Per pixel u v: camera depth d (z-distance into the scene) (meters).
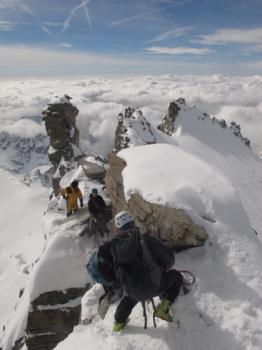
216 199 8.77
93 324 7.50
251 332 6.11
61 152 48.62
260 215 39.34
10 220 128.88
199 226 8.18
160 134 94.44
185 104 132.88
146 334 6.59
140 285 5.96
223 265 7.50
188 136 119.19
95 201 15.48
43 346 14.52
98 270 6.09
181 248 8.23
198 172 9.84
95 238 15.71
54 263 14.72
